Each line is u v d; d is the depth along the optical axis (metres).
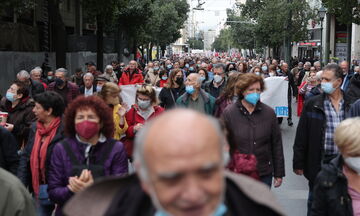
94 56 34.50
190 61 31.78
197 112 1.57
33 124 5.23
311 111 5.73
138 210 1.85
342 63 13.28
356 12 25.08
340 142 3.66
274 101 13.24
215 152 1.49
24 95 6.94
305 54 65.62
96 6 23.69
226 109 5.44
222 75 10.62
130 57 46.62
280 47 59.91
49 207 4.90
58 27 21.73
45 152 4.93
